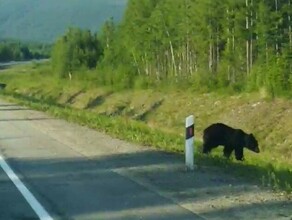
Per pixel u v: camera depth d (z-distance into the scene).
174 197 9.88
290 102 39.50
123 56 79.25
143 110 53.34
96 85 74.19
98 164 13.54
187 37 62.97
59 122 25.59
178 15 63.72
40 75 104.19
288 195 9.88
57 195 10.26
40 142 18.17
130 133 20.31
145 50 71.31
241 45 54.16
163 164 13.34
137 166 13.13
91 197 10.03
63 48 99.19
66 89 78.06
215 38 57.72
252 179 11.41
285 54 44.28
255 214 8.63
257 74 45.56
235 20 53.12
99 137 19.27
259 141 35.53
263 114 39.19
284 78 42.16
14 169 13.15
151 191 10.41
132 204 9.42
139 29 72.25
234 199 9.64
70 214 8.88
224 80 52.03
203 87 52.09
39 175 12.32
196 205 9.27
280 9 50.03
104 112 58.31
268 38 49.19
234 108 42.94
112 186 10.94
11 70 129.12
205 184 10.94
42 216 8.80
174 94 53.75
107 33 94.12
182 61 65.44
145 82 63.22
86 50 99.56
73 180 11.64
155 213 8.79
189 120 12.43
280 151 32.72
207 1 56.97
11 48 192.88
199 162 13.65
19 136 20.09
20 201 9.84
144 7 72.31
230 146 17.77
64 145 17.28
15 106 37.69
